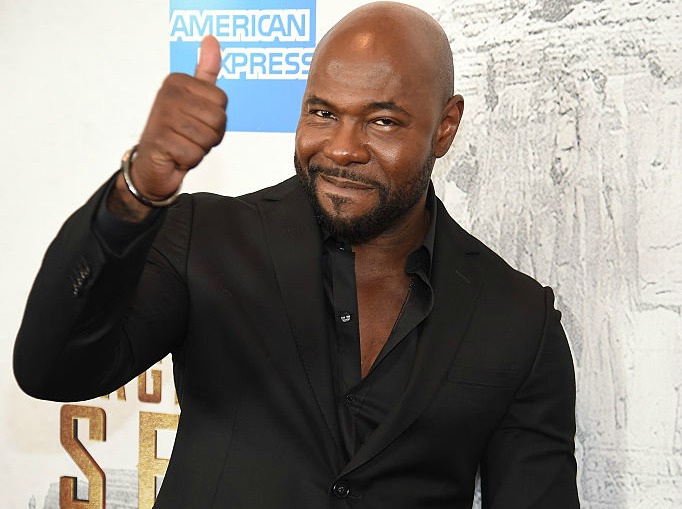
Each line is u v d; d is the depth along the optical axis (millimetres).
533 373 1541
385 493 1436
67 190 2225
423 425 1438
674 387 1979
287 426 1409
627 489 2020
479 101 2029
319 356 1396
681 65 1909
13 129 2238
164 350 1399
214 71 1027
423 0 2035
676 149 1932
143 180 1004
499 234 2047
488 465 1610
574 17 1958
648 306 1979
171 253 1416
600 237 1994
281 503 1382
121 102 2176
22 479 2332
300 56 2082
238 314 1413
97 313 1089
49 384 1128
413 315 1460
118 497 2273
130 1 2145
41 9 2193
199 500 1400
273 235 1463
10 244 2266
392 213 1355
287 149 2109
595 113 1968
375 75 1291
